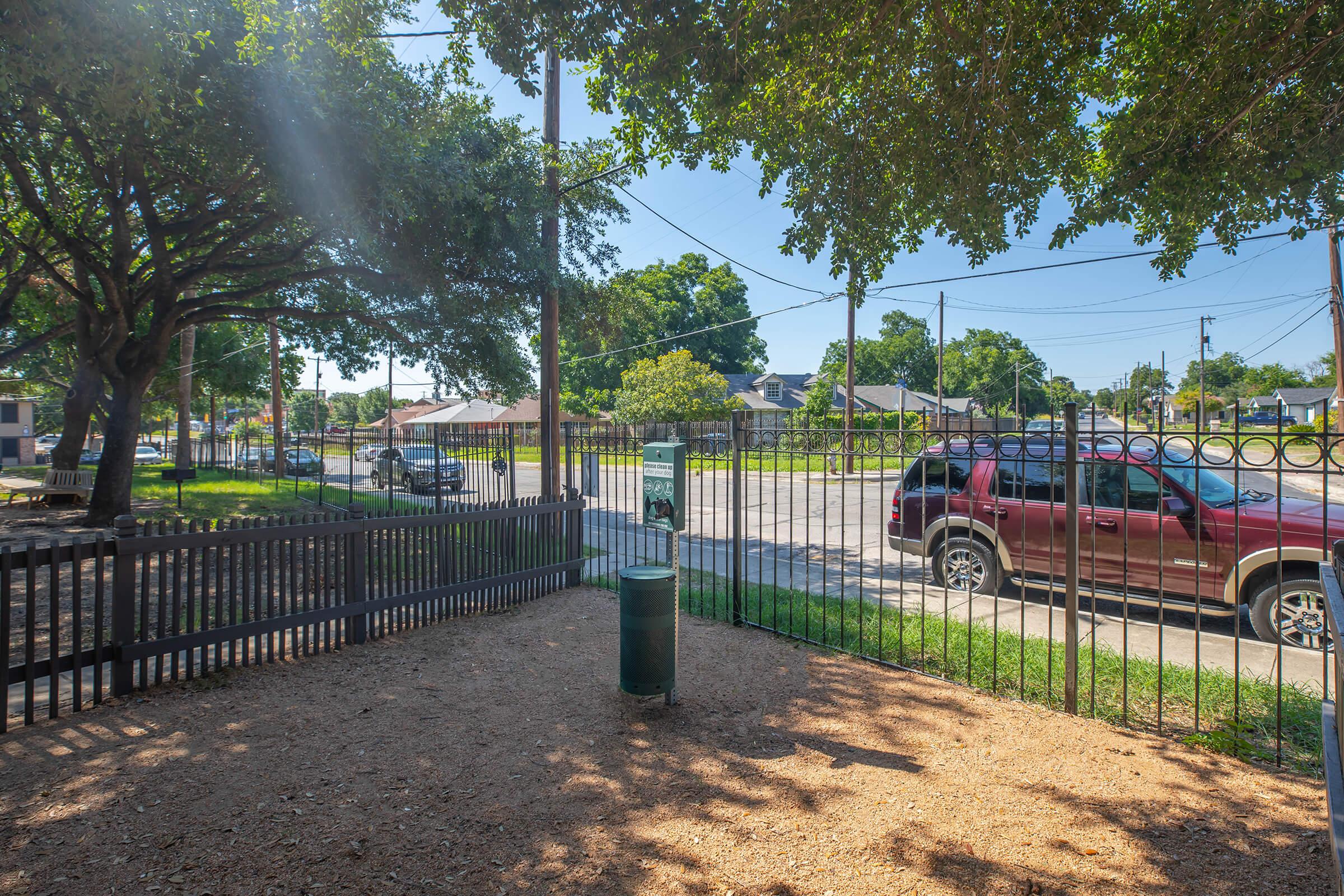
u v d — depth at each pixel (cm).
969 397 8556
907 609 704
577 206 1172
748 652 561
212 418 3628
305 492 1850
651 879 276
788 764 372
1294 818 318
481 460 1130
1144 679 495
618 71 536
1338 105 500
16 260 1398
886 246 648
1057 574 701
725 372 6438
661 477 487
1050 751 388
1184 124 544
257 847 292
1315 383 7288
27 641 405
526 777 356
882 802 334
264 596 722
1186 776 359
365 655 548
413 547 619
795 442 595
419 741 396
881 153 597
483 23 541
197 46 750
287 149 839
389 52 955
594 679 499
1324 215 545
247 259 1416
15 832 298
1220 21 507
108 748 380
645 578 436
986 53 522
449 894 266
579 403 4978
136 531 456
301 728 411
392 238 1035
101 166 1009
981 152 570
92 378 1791
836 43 535
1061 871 281
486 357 1363
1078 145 602
